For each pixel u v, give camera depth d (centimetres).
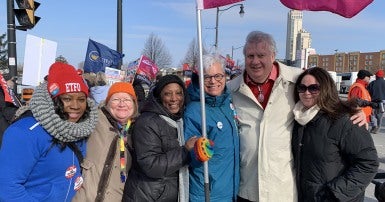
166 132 275
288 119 305
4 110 446
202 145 262
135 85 729
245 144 307
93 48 809
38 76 605
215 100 295
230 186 297
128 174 283
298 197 299
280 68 314
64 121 227
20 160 218
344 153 272
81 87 234
